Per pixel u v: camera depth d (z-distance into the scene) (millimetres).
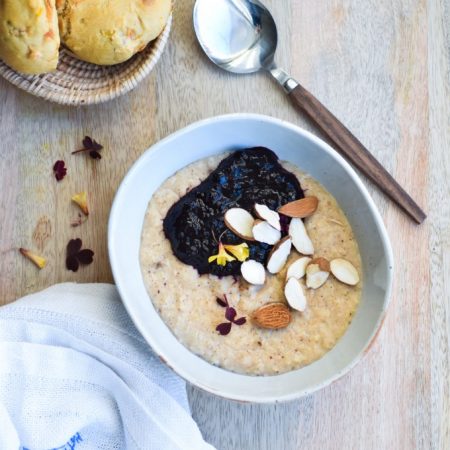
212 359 693
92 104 721
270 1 751
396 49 755
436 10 758
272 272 705
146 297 693
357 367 736
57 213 723
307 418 730
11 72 697
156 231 699
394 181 739
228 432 725
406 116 752
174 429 690
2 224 718
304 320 704
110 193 728
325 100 748
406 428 735
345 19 754
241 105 741
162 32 713
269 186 708
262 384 693
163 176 705
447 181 750
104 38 693
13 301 714
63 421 687
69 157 726
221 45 739
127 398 690
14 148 723
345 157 741
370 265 704
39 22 665
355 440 732
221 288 700
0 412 673
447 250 746
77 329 689
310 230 712
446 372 741
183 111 737
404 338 739
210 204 702
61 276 721
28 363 684
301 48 749
